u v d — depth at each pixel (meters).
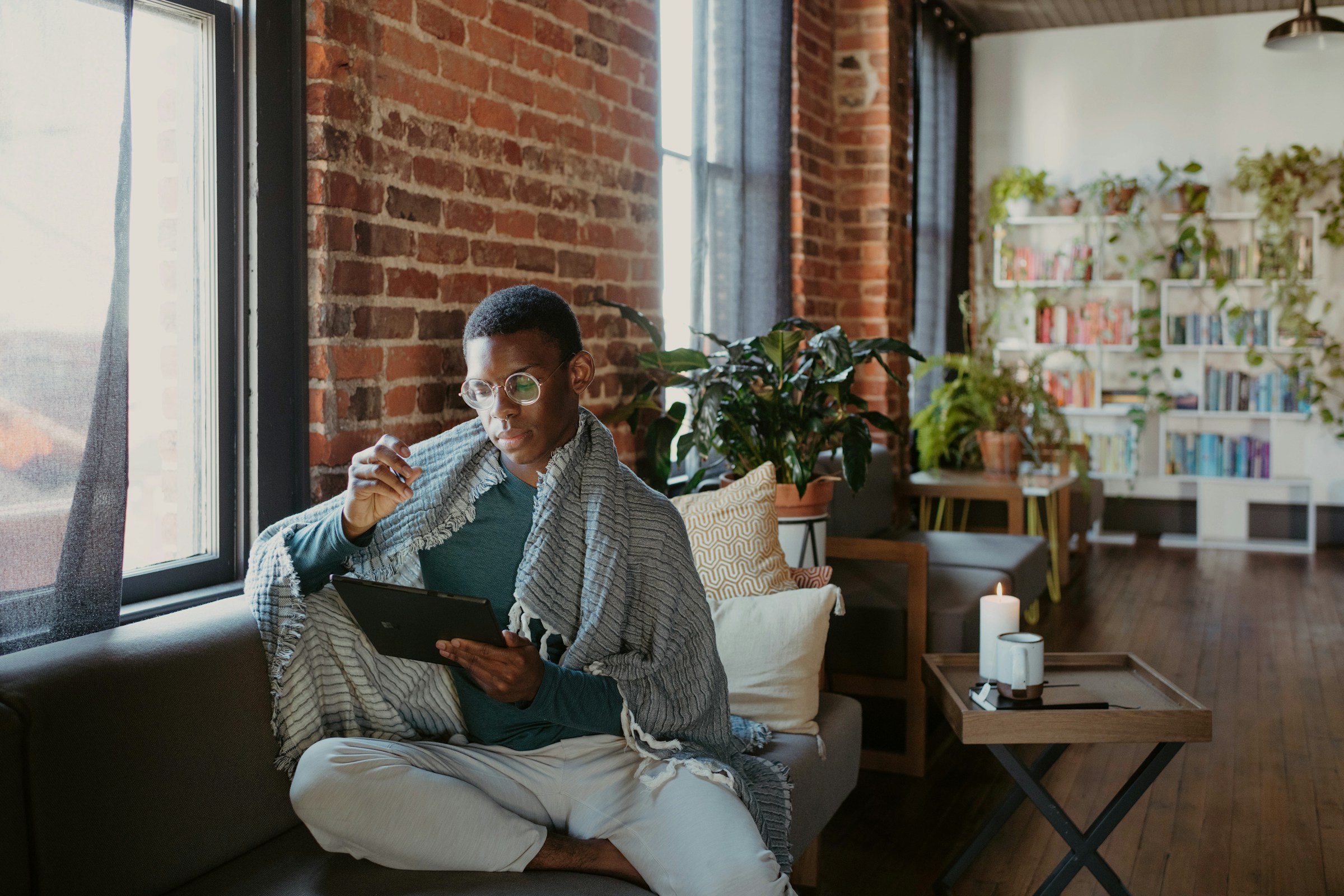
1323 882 2.45
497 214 2.65
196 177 2.04
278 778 1.69
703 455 3.04
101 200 1.69
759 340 3.21
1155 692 2.26
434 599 1.46
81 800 1.41
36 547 1.62
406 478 1.68
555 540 1.74
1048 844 2.66
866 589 3.39
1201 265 6.68
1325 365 6.57
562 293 2.92
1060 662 2.49
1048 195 6.96
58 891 1.38
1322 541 6.67
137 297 1.93
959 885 2.44
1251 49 6.61
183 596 1.99
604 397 3.13
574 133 2.95
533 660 1.57
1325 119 6.51
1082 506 5.81
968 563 3.94
